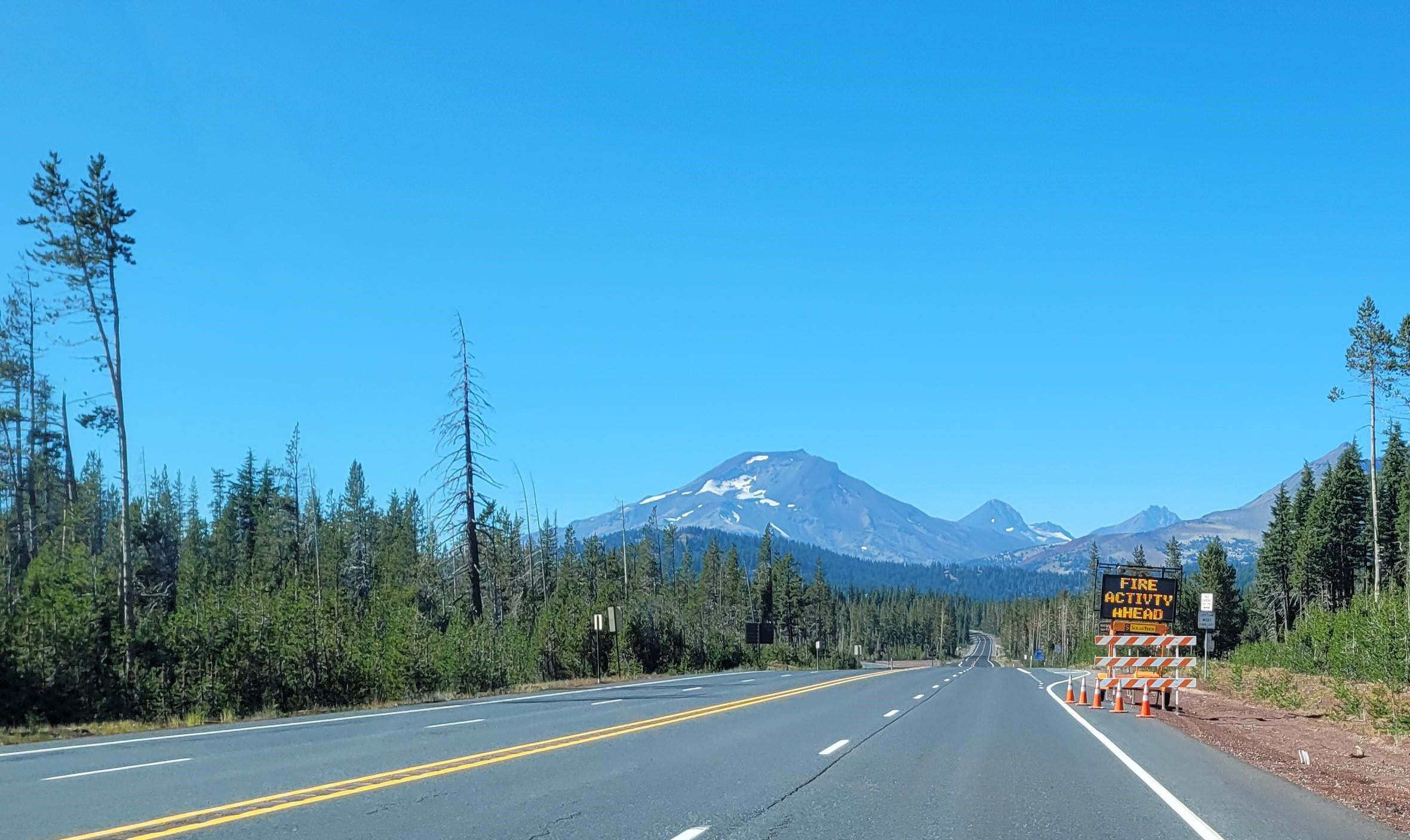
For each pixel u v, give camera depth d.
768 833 9.41
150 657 25.78
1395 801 12.83
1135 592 28.97
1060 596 182.12
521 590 67.69
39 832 8.87
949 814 10.70
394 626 35.06
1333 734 23.45
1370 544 78.69
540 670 50.41
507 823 9.63
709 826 9.69
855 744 17.69
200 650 26.59
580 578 97.50
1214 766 15.93
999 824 10.21
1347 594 80.88
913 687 41.50
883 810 10.91
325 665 29.67
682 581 135.62
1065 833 9.81
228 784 11.98
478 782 12.39
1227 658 74.25
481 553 62.38
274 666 28.05
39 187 32.88
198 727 22.30
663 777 13.14
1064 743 18.92
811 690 37.31
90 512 56.72
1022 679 53.75
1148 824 10.38
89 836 8.67
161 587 56.97
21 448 51.59
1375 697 24.27
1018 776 13.95
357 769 13.50
